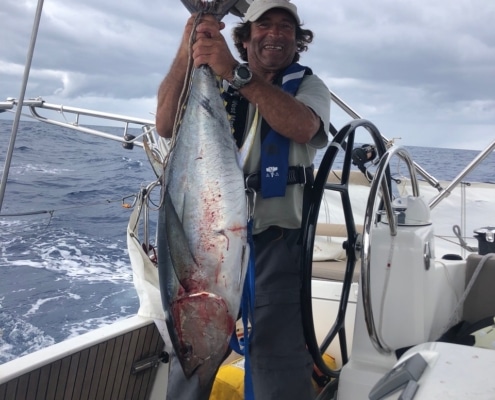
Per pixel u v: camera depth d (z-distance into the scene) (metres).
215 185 1.40
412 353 1.50
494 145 3.69
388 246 1.96
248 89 1.54
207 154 1.43
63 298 5.35
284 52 1.94
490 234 2.94
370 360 1.93
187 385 1.82
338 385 1.95
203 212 1.38
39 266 6.52
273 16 1.93
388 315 1.98
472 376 1.33
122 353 2.10
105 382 2.05
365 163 2.50
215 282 1.34
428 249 2.03
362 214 4.26
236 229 1.39
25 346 4.21
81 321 4.77
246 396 1.52
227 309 1.33
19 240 7.80
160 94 1.76
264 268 1.86
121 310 5.08
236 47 2.21
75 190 11.98
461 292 2.60
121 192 11.85
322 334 2.65
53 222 9.05
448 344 1.55
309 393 1.80
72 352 1.88
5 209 9.82
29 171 14.55
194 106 1.47
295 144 1.85
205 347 1.30
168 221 1.38
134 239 2.31
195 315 1.31
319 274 3.42
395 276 1.96
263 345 1.81
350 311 2.59
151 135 3.74
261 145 1.80
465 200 4.82
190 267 1.34
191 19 1.53
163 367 2.29
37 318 4.78
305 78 1.89
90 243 7.82
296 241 1.88
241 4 2.73
